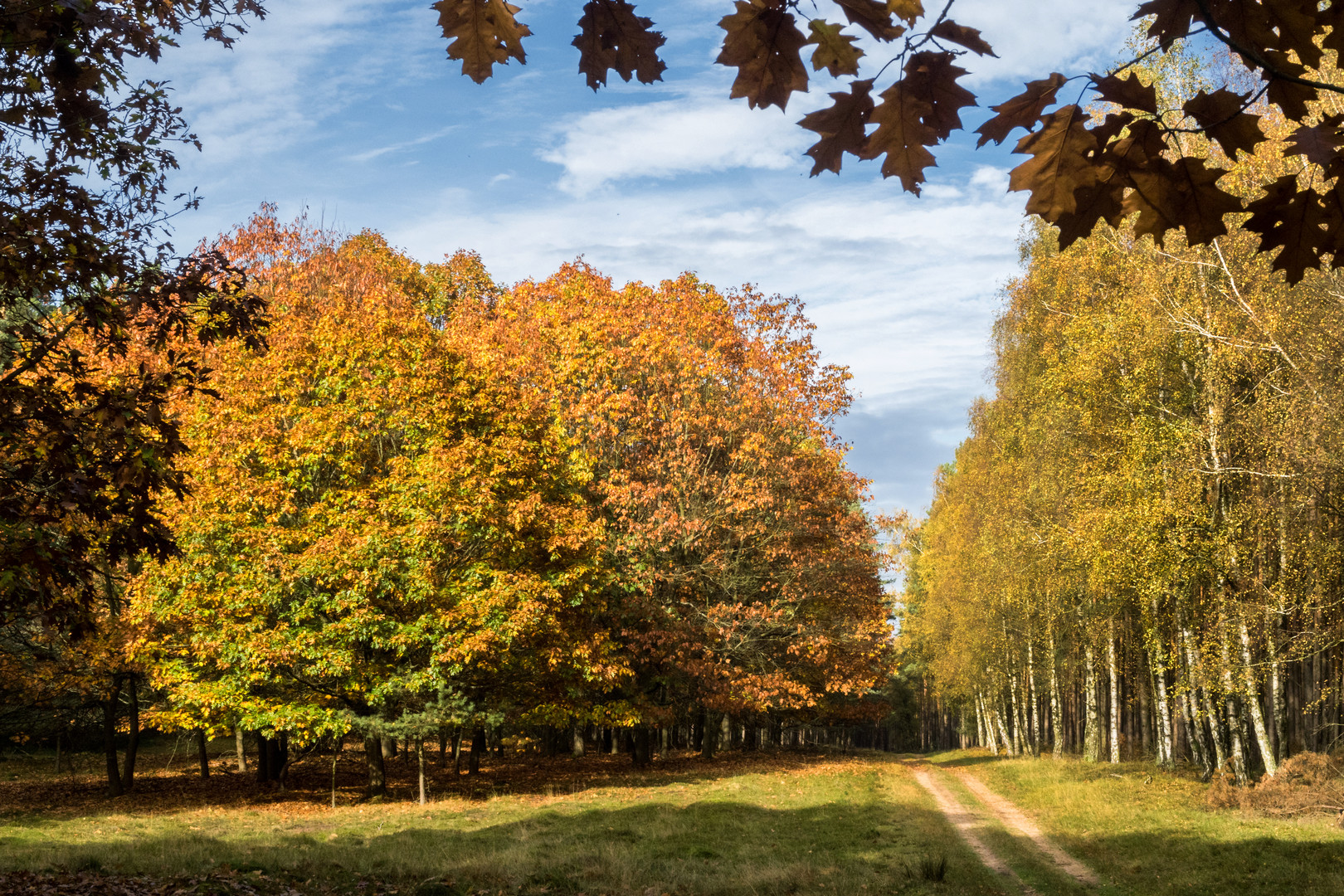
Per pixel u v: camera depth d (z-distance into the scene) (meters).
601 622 27.47
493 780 27.06
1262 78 1.96
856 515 29.62
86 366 6.57
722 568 25.86
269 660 19.75
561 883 12.17
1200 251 18.67
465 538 21.88
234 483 20.78
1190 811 18.48
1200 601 21.86
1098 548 20.48
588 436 25.98
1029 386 28.59
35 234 6.21
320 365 22.28
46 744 34.00
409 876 12.41
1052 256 24.72
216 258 6.98
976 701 49.94
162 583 20.53
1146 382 20.41
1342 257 2.12
